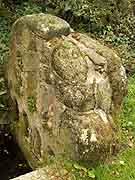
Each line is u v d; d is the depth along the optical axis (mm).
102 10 7203
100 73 4004
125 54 6656
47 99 4137
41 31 4055
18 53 4629
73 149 3859
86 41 4141
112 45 6910
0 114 5551
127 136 4383
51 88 4016
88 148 3795
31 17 4312
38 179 3812
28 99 4594
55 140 4113
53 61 3910
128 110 4746
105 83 4027
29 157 4969
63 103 3885
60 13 7137
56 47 3947
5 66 5371
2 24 6680
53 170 3922
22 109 4918
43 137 4387
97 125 3854
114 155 4059
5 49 6105
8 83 5301
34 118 4535
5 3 7160
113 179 3793
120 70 4184
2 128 5602
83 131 3783
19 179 3818
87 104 3867
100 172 3842
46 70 4035
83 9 7078
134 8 7551
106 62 4059
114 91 4145
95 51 4086
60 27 4098
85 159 3852
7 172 5070
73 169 3861
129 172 3873
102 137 3842
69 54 3879
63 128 3930
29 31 4258
